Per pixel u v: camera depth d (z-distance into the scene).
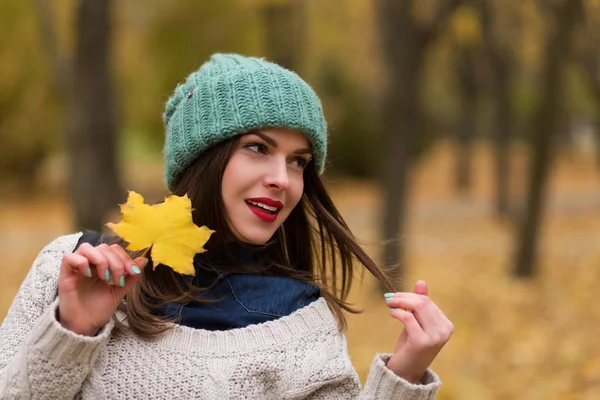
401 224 7.14
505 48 13.42
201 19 13.10
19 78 14.91
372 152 20.19
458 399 4.49
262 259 1.94
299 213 2.03
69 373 1.43
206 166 1.76
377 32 11.21
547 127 8.09
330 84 19.56
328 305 1.89
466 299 7.43
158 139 18.03
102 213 6.52
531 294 7.52
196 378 1.61
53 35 6.96
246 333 1.70
